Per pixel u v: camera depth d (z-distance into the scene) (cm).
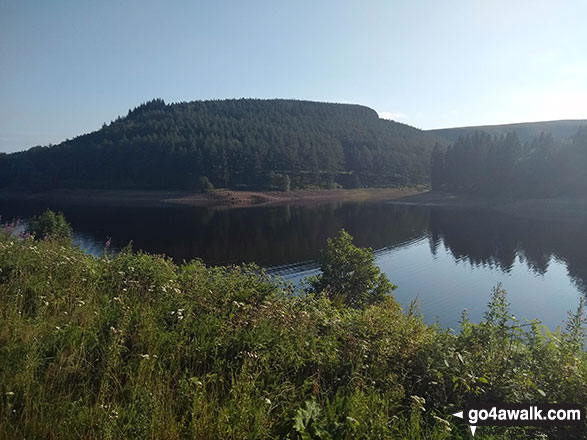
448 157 10962
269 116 19238
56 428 275
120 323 417
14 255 614
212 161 11150
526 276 3225
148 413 300
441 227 5759
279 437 305
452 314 2362
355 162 14288
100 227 5594
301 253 3944
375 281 1230
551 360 448
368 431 312
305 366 404
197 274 630
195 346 403
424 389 402
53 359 352
